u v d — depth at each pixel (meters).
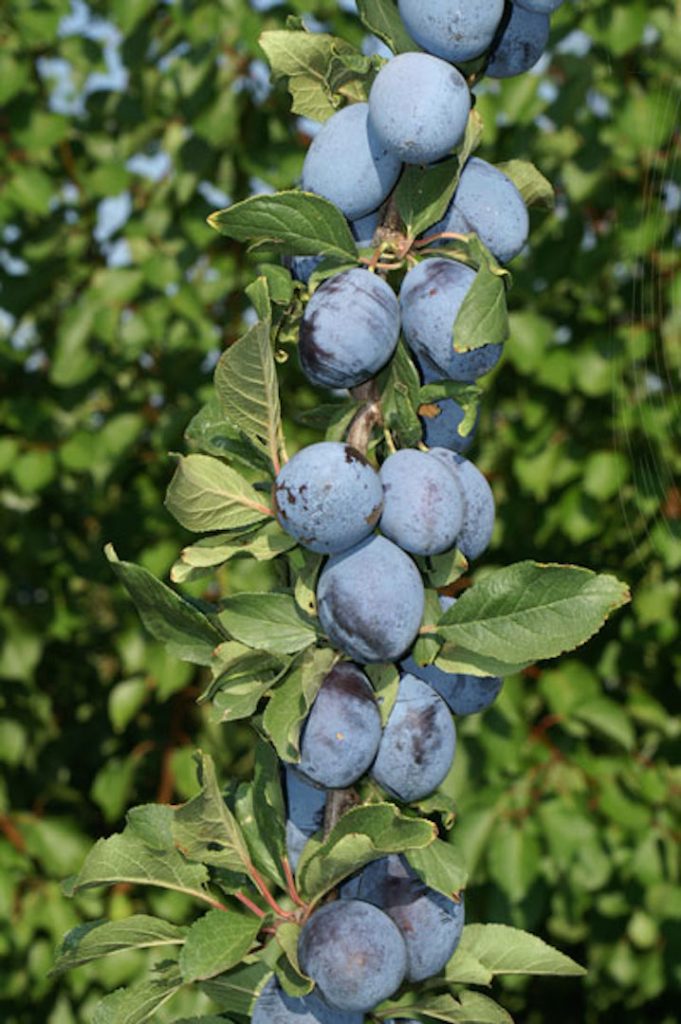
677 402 2.11
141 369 2.28
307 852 0.92
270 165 2.17
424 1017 1.02
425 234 0.93
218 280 2.21
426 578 0.92
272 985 0.91
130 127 2.30
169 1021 0.96
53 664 2.38
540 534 2.10
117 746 2.31
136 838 0.94
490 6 0.90
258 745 0.93
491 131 2.02
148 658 2.05
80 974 2.05
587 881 1.94
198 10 2.12
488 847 2.00
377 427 0.93
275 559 0.95
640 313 2.09
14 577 2.26
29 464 2.11
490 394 2.15
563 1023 2.71
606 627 2.18
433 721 0.90
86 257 2.29
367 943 0.88
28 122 2.16
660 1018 2.67
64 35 2.31
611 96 2.04
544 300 2.13
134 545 2.24
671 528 2.07
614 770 2.03
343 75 0.94
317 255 0.92
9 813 2.19
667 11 2.05
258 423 0.92
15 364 2.29
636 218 2.06
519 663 0.89
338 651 0.90
